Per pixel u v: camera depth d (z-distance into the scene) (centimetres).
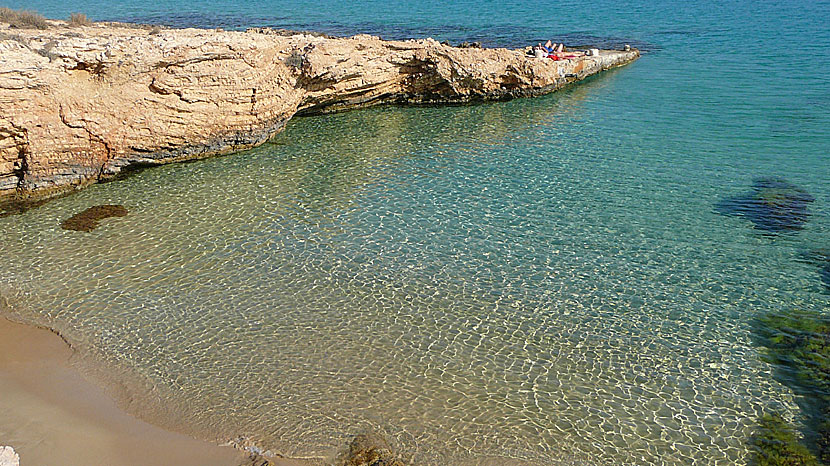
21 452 1159
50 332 1522
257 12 6159
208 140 2550
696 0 7606
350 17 5962
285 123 2894
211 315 1599
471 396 1350
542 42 4825
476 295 1702
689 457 1203
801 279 1780
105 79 2252
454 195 2280
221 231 1998
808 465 1177
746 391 1372
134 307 1620
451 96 3475
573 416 1302
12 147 2092
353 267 1817
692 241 1977
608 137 2891
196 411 1295
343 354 1470
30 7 5831
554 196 2277
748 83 3775
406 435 1242
